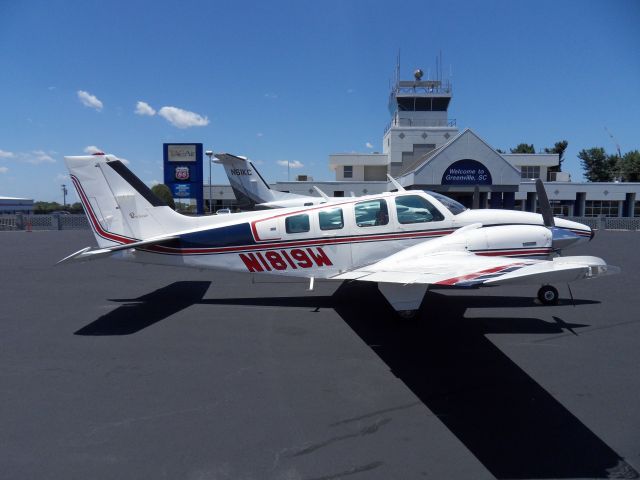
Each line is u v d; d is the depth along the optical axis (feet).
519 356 14.48
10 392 12.09
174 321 19.33
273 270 21.54
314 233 21.02
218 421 10.38
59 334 17.49
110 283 28.86
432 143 124.47
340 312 20.63
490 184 87.04
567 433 9.74
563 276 13.03
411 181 88.69
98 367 13.93
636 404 11.08
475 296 23.40
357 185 116.26
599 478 8.17
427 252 19.01
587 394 11.66
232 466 8.59
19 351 15.48
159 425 10.21
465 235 19.33
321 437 9.64
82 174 22.29
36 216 92.38
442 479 8.17
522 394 11.70
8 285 28.25
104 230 22.56
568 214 119.03
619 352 14.75
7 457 8.95
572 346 15.40
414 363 14.03
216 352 15.26
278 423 10.27
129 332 17.74
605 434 9.68
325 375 13.15
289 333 17.40
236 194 77.30
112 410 10.98
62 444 9.43
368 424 10.21
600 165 192.13
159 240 21.42
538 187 22.02
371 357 14.62
